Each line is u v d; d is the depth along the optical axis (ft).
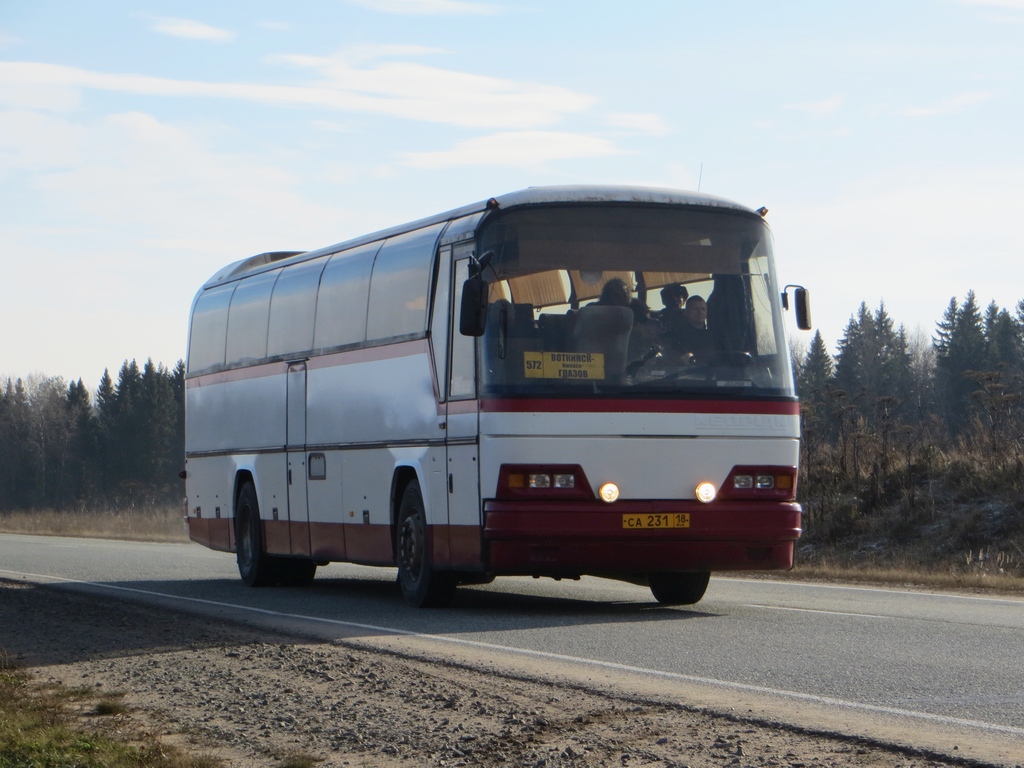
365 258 61.00
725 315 51.75
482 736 28.27
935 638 43.14
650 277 51.19
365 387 59.72
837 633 44.68
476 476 50.31
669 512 49.73
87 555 103.86
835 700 31.45
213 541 77.61
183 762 26.89
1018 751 25.68
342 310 62.39
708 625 47.39
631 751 26.35
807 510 100.83
